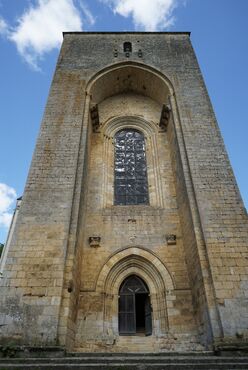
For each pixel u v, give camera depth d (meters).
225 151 13.15
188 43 19.84
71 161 12.73
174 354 8.45
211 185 11.98
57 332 8.59
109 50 19.14
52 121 14.26
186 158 13.16
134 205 14.66
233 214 11.15
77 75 17.03
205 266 10.10
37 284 9.42
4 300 9.10
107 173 15.95
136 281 12.66
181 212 13.50
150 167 16.28
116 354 8.45
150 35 20.53
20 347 8.21
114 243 13.11
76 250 10.84
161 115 17.06
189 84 16.53
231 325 8.70
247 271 9.73
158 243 13.12
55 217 11.01
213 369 6.98
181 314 11.17
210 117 14.61
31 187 11.82
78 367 6.98
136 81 18.84
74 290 10.32
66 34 20.25
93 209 14.28
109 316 11.38
